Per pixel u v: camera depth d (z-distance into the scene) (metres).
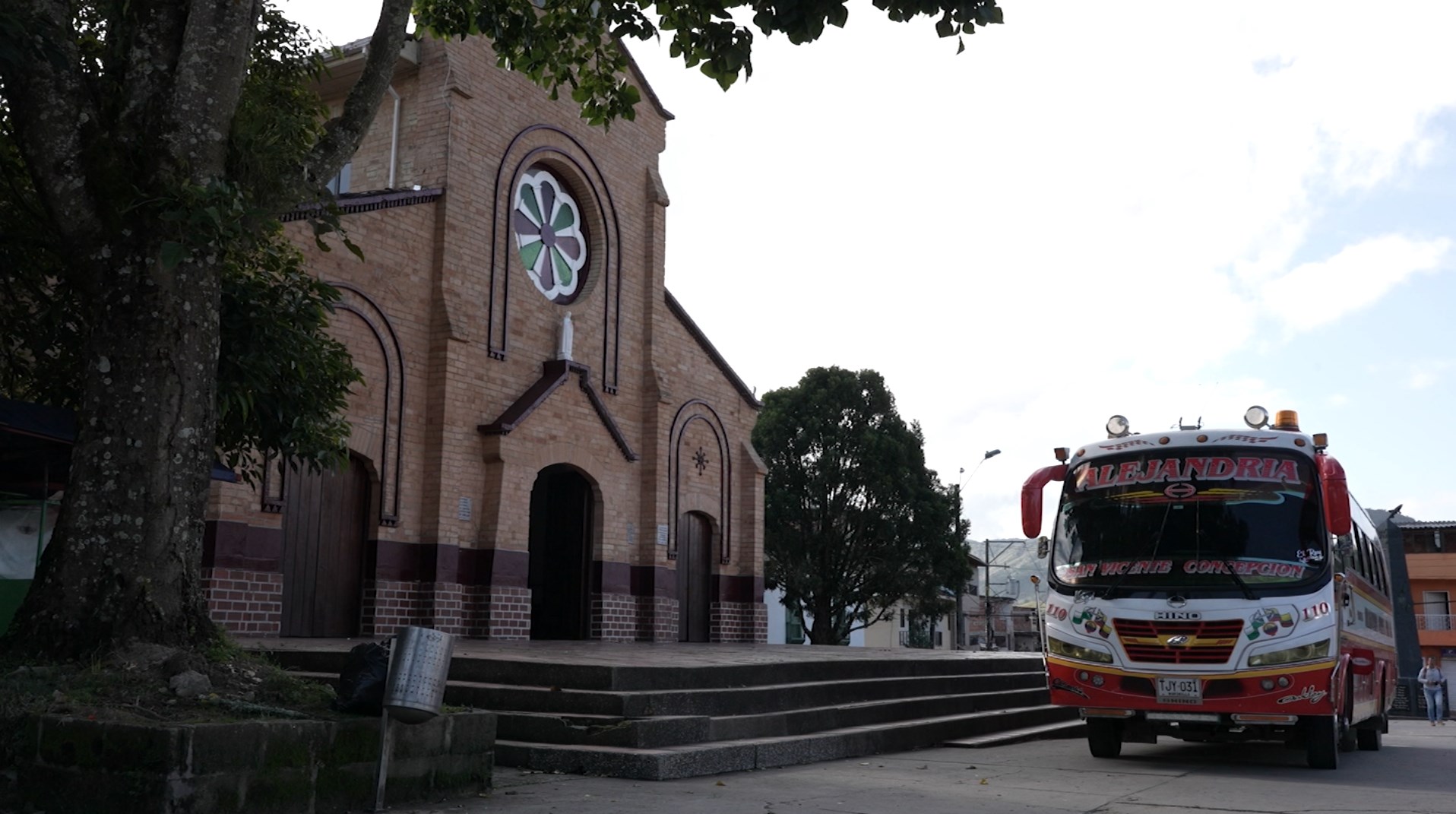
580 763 9.39
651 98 24.44
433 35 11.79
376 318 17.83
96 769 6.18
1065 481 12.34
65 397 10.20
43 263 9.90
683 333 24.44
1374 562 15.68
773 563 44.31
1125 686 11.05
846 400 44.41
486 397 19.50
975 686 16.14
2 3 7.34
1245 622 10.70
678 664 11.57
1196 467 11.62
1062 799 8.70
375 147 19.95
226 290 9.34
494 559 18.91
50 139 7.66
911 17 8.93
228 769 6.28
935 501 43.91
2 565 10.41
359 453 17.39
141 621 7.27
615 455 22.16
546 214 21.78
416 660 7.12
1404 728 25.86
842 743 11.48
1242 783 10.02
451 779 7.90
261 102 9.95
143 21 8.04
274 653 11.84
